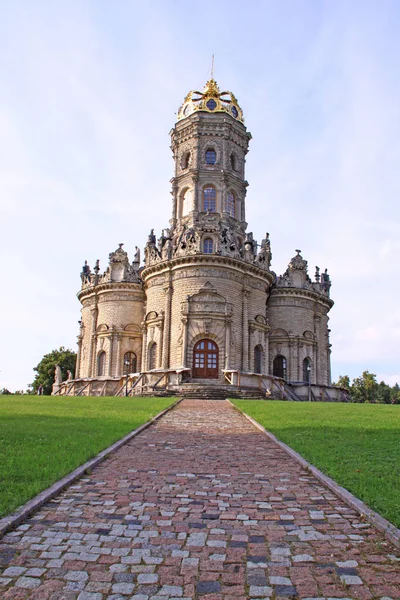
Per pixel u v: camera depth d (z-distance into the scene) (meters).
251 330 59.25
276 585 7.20
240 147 70.38
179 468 13.71
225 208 66.06
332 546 8.50
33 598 6.78
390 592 7.02
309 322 68.62
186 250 58.72
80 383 66.38
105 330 67.50
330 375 73.88
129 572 7.52
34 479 11.50
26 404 33.53
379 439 17.84
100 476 12.63
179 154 69.69
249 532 9.10
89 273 74.38
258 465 14.18
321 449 15.72
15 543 8.43
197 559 7.97
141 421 22.81
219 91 72.12
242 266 58.75
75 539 8.64
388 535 8.71
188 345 55.75
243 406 32.47
